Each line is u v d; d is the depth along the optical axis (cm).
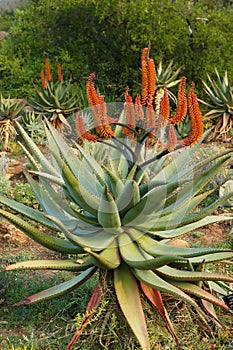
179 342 429
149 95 432
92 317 438
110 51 1531
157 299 427
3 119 1103
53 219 395
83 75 1539
